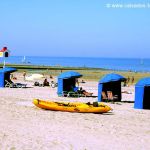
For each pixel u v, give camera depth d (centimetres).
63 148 1226
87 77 6266
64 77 3109
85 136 1446
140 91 2456
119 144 1334
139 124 1819
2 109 2114
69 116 1973
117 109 2381
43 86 4206
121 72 8544
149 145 1341
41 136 1399
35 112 2059
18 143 1262
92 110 2123
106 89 2856
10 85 3881
